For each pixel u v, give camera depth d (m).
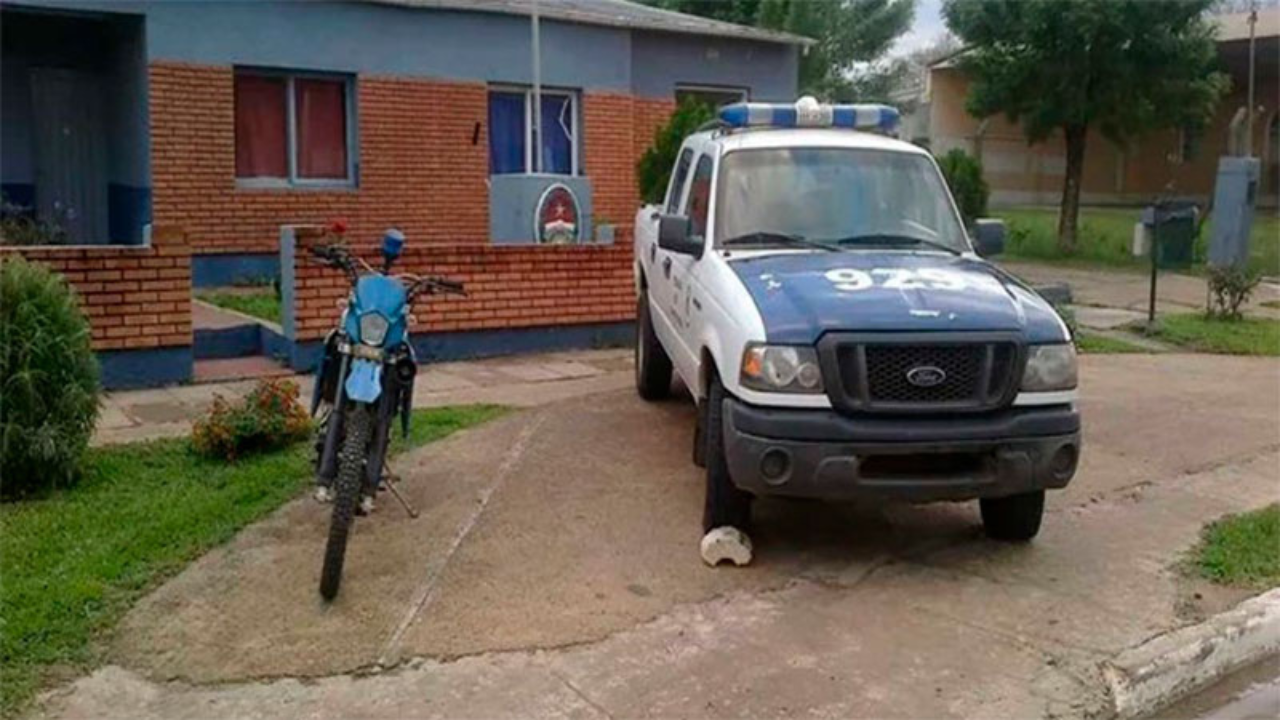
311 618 4.60
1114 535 5.90
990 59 20.77
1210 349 12.02
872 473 5.02
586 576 5.12
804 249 6.06
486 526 5.72
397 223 14.19
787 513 6.11
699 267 6.19
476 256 10.08
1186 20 19.45
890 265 5.71
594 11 16.19
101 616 4.53
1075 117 20.30
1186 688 4.45
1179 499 6.57
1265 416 8.69
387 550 5.35
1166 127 20.97
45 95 13.01
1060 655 4.48
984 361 5.03
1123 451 7.57
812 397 4.96
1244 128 30.64
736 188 6.41
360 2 13.56
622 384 9.23
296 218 13.41
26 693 3.97
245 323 10.00
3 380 5.85
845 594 5.03
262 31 12.96
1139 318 13.81
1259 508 6.42
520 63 14.88
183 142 12.58
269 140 13.45
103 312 8.37
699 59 16.91
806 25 28.06
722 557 5.29
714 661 4.36
